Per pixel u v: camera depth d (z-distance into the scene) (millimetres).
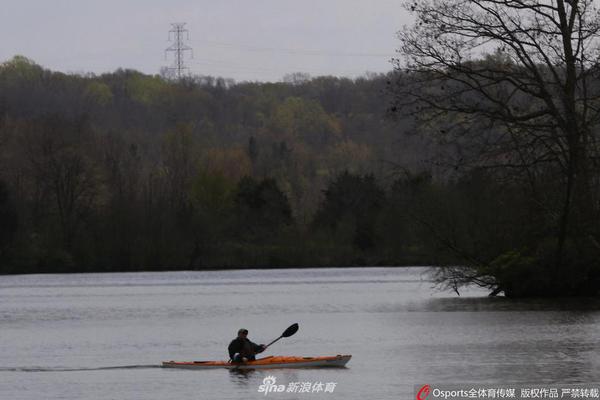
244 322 128625
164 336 113562
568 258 141250
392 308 144750
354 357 90312
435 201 144250
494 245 144000
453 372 80625
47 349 102250
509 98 130625
